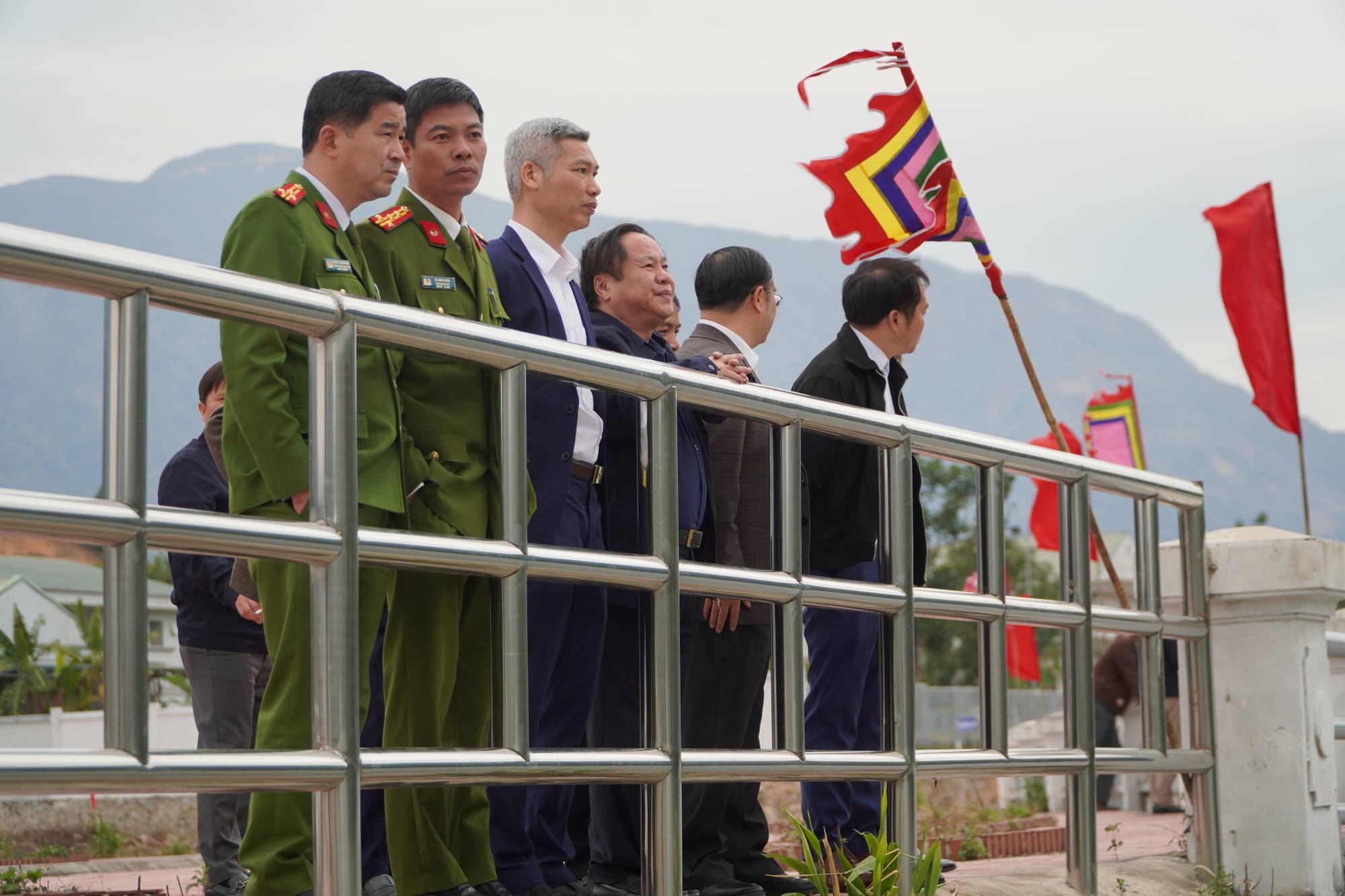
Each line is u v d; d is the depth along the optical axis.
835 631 6.09
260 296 3.05
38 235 2.71
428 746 4.00
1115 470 6.10
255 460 3.83
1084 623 5.78
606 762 3.74
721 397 4.20
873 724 6.48
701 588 4.09
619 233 5.65
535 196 5.11
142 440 2.81
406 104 4.57
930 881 4.70
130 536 2.78
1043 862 6.71
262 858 3.76
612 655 5.32
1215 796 6.61
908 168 7.18
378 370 4.00
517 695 3.54
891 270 6.32
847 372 6.26
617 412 5.12
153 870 7.46
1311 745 6.62
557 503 4.66
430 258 4.58
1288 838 6.56
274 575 3.88
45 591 43.66
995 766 5.21
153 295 2.87
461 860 4.06
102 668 2.78
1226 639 6.76
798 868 4.70
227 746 5.66
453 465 4.17
